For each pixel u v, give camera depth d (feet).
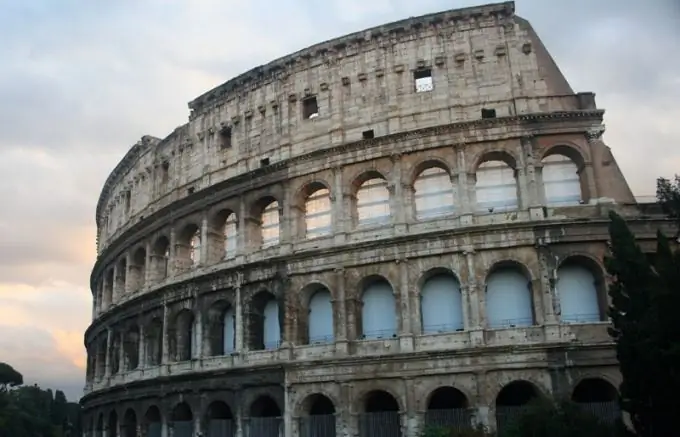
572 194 217.36
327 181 235.61
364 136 235.20
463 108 225.56
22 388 625.82
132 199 325.01
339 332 216.95
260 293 241.35
